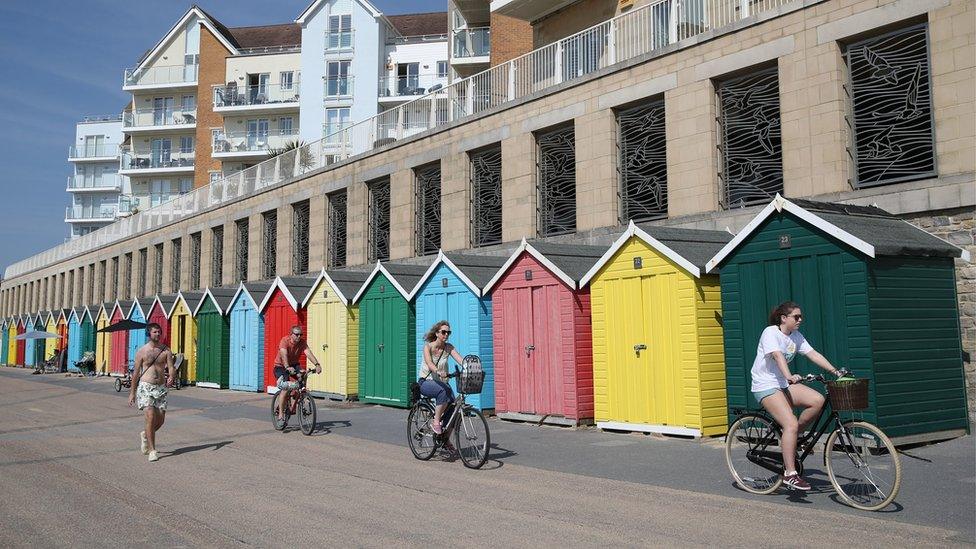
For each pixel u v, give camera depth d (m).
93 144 76.38
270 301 23.25
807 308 10.22
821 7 13.48
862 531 6.14
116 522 6.85
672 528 6.40
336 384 19.73
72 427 14.80
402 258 24.11
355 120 55.22
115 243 48.47
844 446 7.07
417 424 10.41
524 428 13.45
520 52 32.25
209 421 15.53
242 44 66.69
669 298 11.94
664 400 11.92
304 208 30.25
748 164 14.86
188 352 27.55
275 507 7.40
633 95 16.92
